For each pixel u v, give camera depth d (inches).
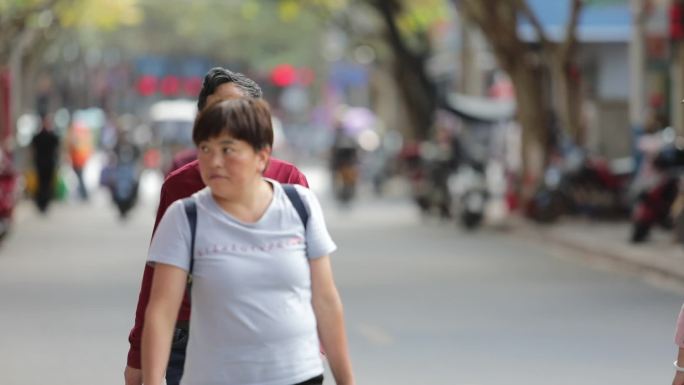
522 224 2541.8
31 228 2655.0
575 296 1568.7
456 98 3129.9
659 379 1047.0
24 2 3417.8
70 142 3599.9
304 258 506.3
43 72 5659.5
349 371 525.0
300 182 608.7
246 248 499.5
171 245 502.3
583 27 3388.3
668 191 2044.8
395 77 4047.7
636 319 1375.5
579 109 2613.2
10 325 1343.5
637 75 2765.7
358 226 2758.4
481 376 1062.4
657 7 2682.1
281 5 4318.4
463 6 2743.6
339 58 6781.5
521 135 2679.6
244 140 497.0
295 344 500.7
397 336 1268.5
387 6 3964.1
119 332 1296.8
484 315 1409.9
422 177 2901.1
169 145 4266.7
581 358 1143.0
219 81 623.2
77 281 1732.3
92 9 4776.1
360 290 1637.6
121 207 2893.7
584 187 2501.2
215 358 496.4
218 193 501.4
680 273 1694.1
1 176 2233.0
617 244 2080.5
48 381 1043.3
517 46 2677.2
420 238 2440.9
